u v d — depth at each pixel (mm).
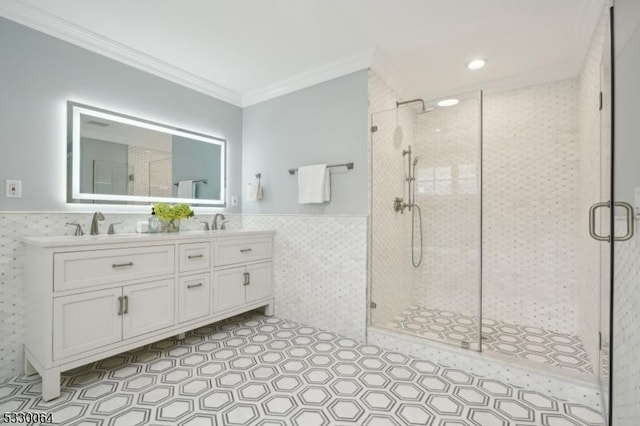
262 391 1734
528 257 2723
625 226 1124
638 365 967
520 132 2771
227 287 2551
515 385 1831
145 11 1938
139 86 2494
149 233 2389
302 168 2719
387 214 2631
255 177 3189
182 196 2793
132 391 1719
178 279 2197
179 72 2705
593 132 1938
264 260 2895
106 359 2092
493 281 2867
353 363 2078
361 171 2479
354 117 2520
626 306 1100
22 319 1906
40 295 1676
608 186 1442
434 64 2592
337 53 2449
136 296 1967
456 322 2354
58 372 1641
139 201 2488
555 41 2225
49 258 1611
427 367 2041
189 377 1874
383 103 2664
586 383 1642
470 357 1985
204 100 2975
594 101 1917
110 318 1844
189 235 2258
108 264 1837
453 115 2365
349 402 1644
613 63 1260
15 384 1773
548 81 2662
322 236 2684
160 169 2631
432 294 2508
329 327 2625
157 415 1517
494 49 2355
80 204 2162
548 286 2637
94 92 2236
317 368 2004
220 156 3113
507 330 2584
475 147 2262
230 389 1750
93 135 2230
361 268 2457
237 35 2205
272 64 2621
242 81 2945
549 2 1827
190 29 2135
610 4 1365
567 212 2574
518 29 2102
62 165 2082
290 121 2926
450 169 2393
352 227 2514
